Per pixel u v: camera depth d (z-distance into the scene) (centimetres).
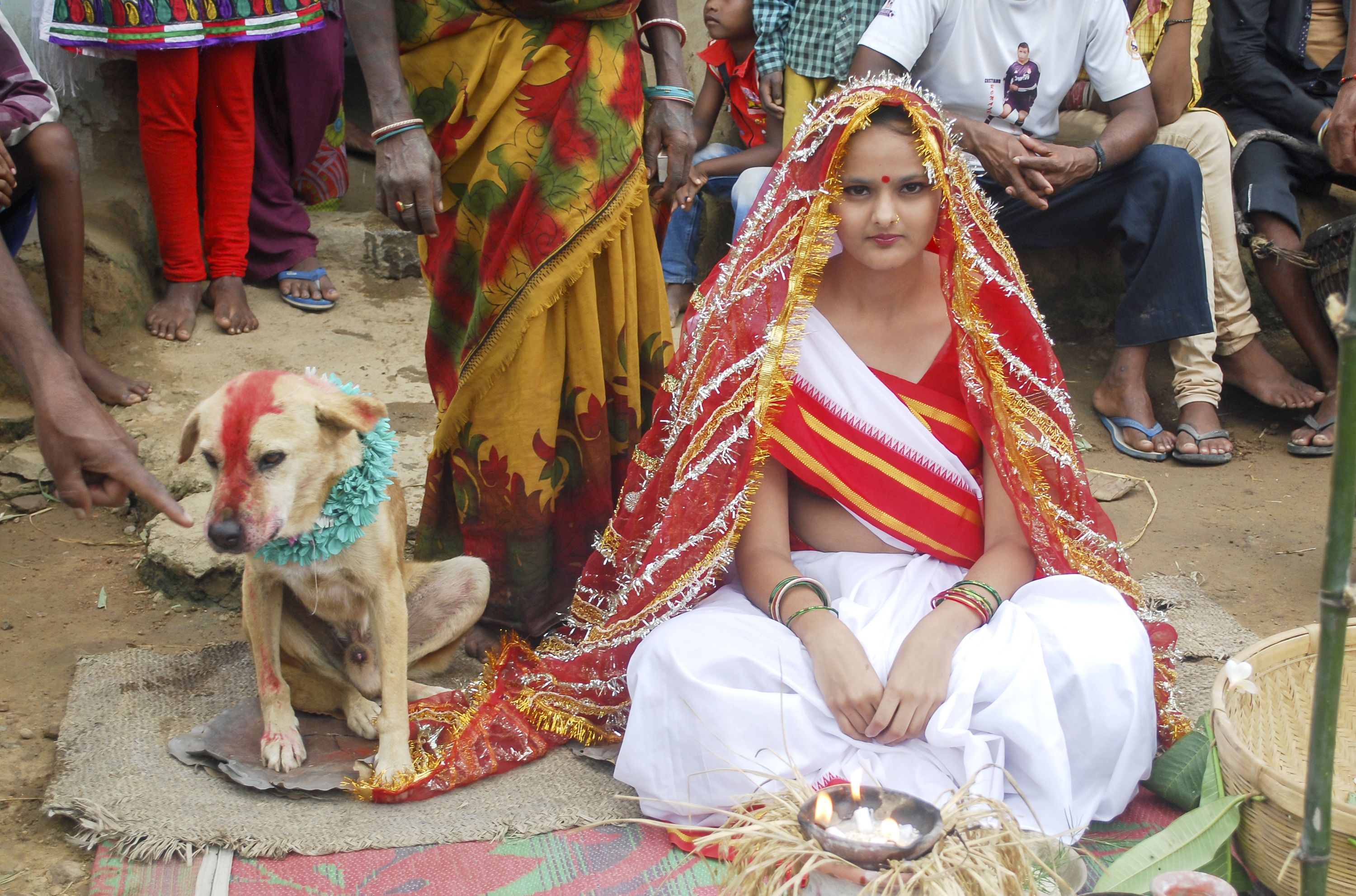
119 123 494
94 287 441
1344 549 129
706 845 186
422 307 515
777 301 255
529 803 253
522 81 280
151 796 248
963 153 251
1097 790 236
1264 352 479
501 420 293
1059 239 480
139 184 493
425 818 247
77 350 412
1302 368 521
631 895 225
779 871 162
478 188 287
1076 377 517
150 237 487
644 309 311
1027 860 174
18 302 190
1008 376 255
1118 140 434
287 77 477
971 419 255
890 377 260
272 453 233
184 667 304
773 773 228
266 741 261
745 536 263
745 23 500
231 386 239
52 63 464
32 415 417
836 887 169
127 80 493
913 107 239
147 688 293
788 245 254
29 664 311
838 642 232
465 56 283
